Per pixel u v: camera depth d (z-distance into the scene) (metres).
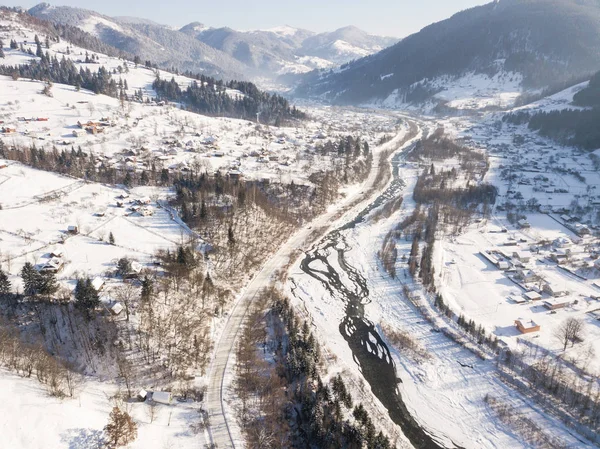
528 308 112.50
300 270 136.00
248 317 106.81
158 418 72.69
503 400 83.12
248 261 133.25
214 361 90.00
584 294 118.44
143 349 86.00
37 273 91.44
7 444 57.16
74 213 137.12
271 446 69.75
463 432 77.69
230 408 77.25
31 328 84.00
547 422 77.31
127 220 137.75
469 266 136.75
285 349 94.69
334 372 90.81
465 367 92.69
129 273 105.06
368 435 70.25
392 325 108.56
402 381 90.44
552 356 92.75
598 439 72.62
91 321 88.06
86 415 67.06
